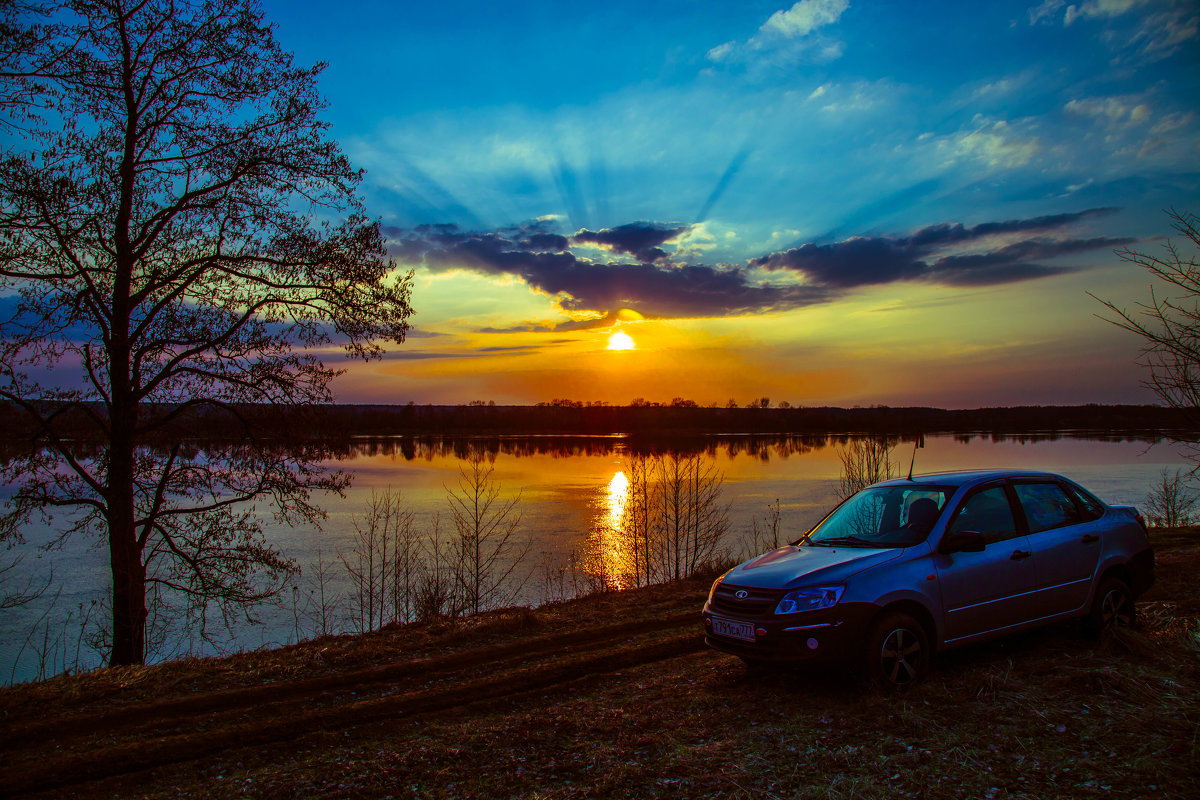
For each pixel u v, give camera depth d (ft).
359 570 68.13
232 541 43.14
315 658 24.23
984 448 259.39
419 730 17.20
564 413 444.14
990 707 15.52
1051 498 20.88
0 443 37.63
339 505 117.91
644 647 23.79
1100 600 20.47
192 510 42.52
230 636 52.13
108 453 39.91
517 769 14.32
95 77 37.86
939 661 19.12
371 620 53.52
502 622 28.48
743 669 20.20
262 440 43.16
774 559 19.67
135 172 39.99
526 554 76.48
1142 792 11.43
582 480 158.71
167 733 17.70
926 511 19.10
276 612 58.08
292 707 19.43
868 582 16.96
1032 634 21.39
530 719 17.21
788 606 16.96
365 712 18.53
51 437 39.06
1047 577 19.40
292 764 15.38
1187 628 20.08
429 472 188.03
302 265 42.32
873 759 13.50
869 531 20.02
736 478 155.53
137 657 39.81
